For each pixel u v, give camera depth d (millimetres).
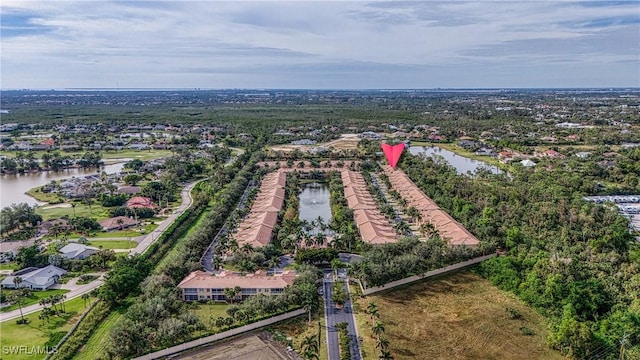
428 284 177125
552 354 133125
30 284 172500
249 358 130875
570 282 156375
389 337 140875
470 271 187875
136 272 170250
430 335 142375
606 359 128750
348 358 129000
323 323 149500
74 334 140000
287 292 157125
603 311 147500
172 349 133125
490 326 147125
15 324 147125
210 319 150250
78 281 180375
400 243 197625
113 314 155375
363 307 159375
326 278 182875
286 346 136750
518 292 166000
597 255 186250
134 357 128500
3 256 199250
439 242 199000
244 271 186500
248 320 147375
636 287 155000
